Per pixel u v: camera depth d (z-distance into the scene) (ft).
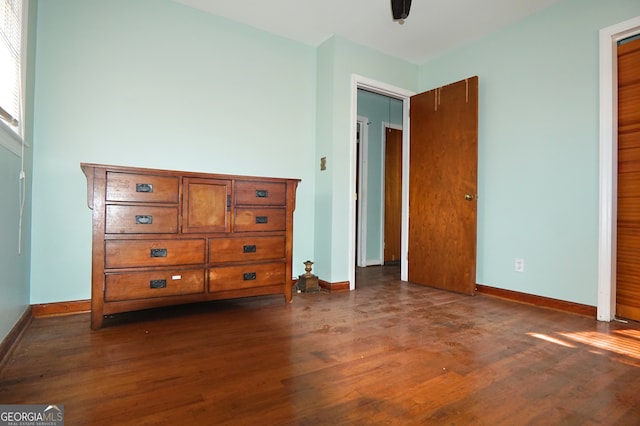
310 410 3.82
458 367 4.98
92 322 6.32
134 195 6.52
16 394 4.03
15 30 5.54
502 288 9.41
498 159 9.61
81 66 7.45
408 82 11.75
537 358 5.34
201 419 3.61
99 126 7.63
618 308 7.60
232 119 9.36
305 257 10.66
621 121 7.55
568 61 8.14
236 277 7.63
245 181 7.70
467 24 9.35
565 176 8.17
